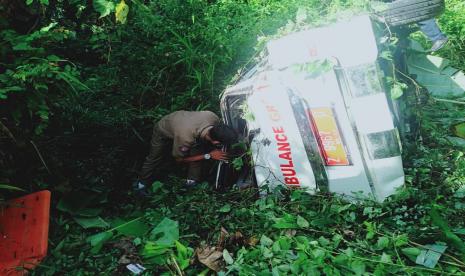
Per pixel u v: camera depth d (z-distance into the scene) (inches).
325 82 141.6
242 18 229.6
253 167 165.6
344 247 136.0
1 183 147.9
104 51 222.7
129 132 201.3
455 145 181.3
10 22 145.6
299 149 152.6
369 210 142.3
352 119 142.1
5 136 144.0
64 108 178.4
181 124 171.3
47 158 164.9
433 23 190.4
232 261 130.4
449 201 149.1
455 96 207.2
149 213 159.3
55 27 172.4
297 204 153.0
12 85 129.5
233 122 171.3
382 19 149.1
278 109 150.5
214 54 217.8
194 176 178.9
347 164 147.9
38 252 133.3
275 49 147.9
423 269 121.2
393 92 143.2
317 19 162.7
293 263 122.6
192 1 232.5
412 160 166.7
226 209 155.4
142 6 214.4
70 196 160.4
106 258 137.6
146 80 218.5
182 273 131.7
